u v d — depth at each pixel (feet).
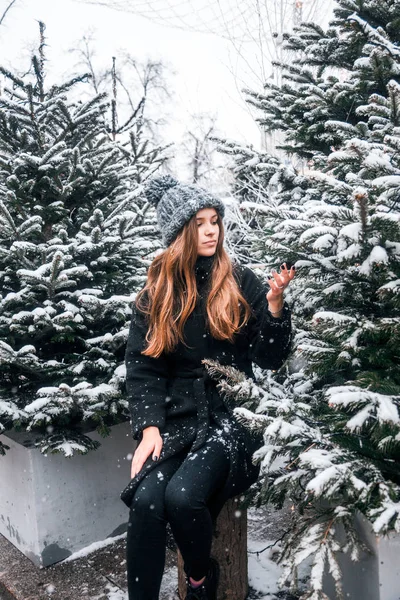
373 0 7.59
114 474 8.91
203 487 5.43
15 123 9.12
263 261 9.46
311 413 6.02
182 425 6.14
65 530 8.41
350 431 4.57
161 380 6.34
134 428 6.04
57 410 7.86
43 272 7.89
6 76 8.57
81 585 7.72
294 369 7.93
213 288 6.17
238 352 6.44
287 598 6.79
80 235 8.70
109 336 8.30
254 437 6.02
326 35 8.56
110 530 8.89
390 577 5.26
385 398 4.63
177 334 6.25
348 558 5.76
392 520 4.40
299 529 5.11
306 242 5.15
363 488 4.49
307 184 9.05
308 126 8.64
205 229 6.30
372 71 7.47
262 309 6.23
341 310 5.99
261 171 9.02
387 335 5.44
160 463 5.83
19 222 9.04
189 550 5.45
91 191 9.45
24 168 8.63
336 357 5.69
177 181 6.63
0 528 9.33
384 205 5.16
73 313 8.12
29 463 8.13
